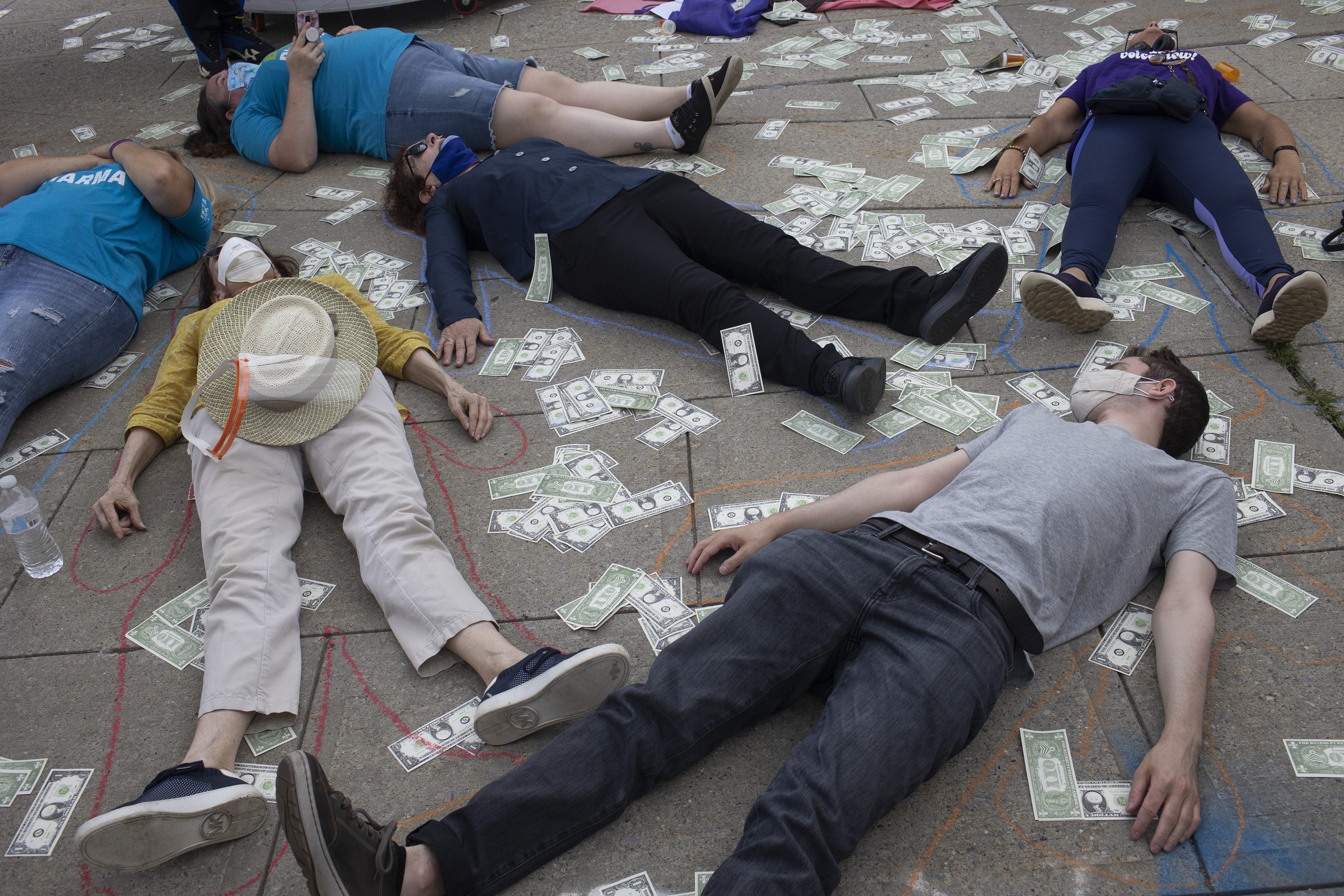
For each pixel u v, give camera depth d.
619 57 6.68
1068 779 2.32
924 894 2.11
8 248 3.85
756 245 3.96
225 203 5.25
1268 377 3.52
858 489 2.78
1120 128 4.36
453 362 3.92
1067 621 2.54
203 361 3.19
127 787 2.45
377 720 2.57
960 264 3.60
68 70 7.23
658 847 2.23
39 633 2.88
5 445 3.65
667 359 3.86
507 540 3.08
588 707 2.42
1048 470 2.56
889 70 6.17
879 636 2.26
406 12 7.89
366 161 5.70
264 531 2.82
